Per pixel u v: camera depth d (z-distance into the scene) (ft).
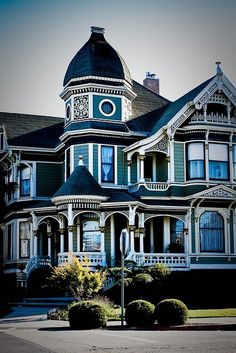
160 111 139.44
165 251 123.03
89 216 120.88
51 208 122.01
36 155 139.13
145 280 99.66
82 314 65.72
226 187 121.60
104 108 128.77
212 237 122.83
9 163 144.46
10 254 138.92
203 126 122.21
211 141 123.75
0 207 143.23
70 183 117.19
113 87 128.67
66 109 133.28
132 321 66.03
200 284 105.40
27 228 135.13
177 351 45.44
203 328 63.87
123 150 127.95
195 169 122.62
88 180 118.11
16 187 138.62
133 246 114.52
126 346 48.98
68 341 53.31
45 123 149.38
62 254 115.96
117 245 121.80
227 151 124.88
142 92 144.66
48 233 126.82
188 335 57.41
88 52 130.11
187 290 102.73
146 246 124.77
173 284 102.53
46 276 120.88
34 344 51.29
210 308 94.73
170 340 53.01
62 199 116.06
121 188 126.11
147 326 65.57
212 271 120.37
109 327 66.08
